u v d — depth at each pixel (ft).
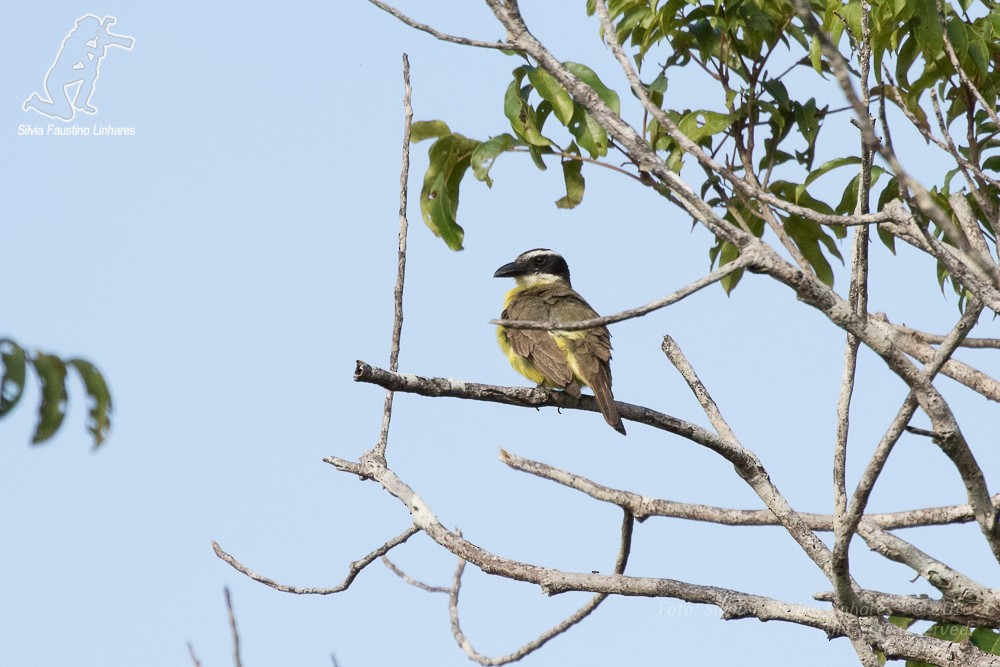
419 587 41.47
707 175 43.06
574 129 39.01
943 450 27.81
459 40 29.12
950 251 30.73
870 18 36.96
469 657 39.37
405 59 35.47
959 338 26.48
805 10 22.66
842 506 29.12
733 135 43.16
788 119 44.06
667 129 27.94
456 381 36.91
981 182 39.32
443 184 42.06
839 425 29.43
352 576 36.06
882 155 22.70
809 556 32.37
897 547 32.65
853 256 30.07
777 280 26.37
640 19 43.86
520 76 39.58
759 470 33.45
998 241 32.50
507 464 39.42
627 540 39.47
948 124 40.81
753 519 38.45
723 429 35.19
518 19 29.12
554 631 38.88
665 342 36.76
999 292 26.00
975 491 28.71
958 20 37.06
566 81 28.63
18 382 20.43
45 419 20.67
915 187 22.53
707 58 43.32
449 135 42.24
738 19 42.27
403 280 35.53
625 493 39.06
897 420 27.45
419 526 35.17
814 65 38.73
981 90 38.75
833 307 26.73
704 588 33.88
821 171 40.55
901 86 38.83
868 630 32.94
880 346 26.76
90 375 20.99
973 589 31.94
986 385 39.75
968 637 33.45
